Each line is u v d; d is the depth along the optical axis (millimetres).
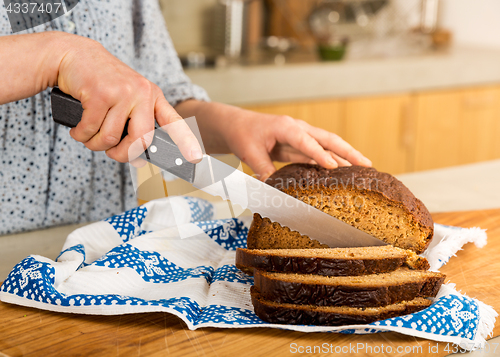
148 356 526
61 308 572
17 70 560
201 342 541
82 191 796
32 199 762
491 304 594
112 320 567
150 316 573
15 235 744
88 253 672
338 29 1793
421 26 1917
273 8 1801
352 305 561
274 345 537
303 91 1434
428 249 682
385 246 643
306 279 589
